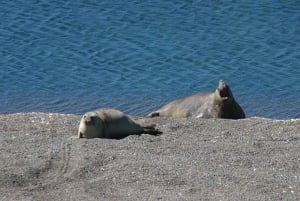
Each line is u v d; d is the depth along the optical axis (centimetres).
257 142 5069
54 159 4697
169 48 9838
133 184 4306
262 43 10031
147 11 11244
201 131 5397
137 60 9450
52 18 10931
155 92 8425
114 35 10319
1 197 4209
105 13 11156
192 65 9300
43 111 7844
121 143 5031
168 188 4244
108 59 9475
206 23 10762
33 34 10338
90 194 4206
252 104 8056
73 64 9325
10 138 5200
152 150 4884
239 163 4634
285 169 4544
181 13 11169
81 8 11362
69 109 7900
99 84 8662
